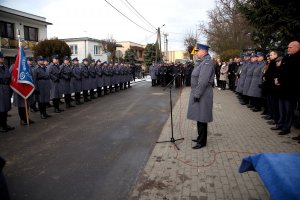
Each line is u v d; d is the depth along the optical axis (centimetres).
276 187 226
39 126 772
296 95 623
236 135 648
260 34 1072
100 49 4306
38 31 3030
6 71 731
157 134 675
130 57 4966
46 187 402
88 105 1148
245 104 1115
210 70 519
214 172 438
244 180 407
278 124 682
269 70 748
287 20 859
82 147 580
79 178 430
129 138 642
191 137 641
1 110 700
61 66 1053
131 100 1290
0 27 2584
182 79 1952
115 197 370
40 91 866
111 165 479
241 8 974
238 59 1586
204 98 531
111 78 1591
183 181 409
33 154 541
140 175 435
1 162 250
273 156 269
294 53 621
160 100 1282
